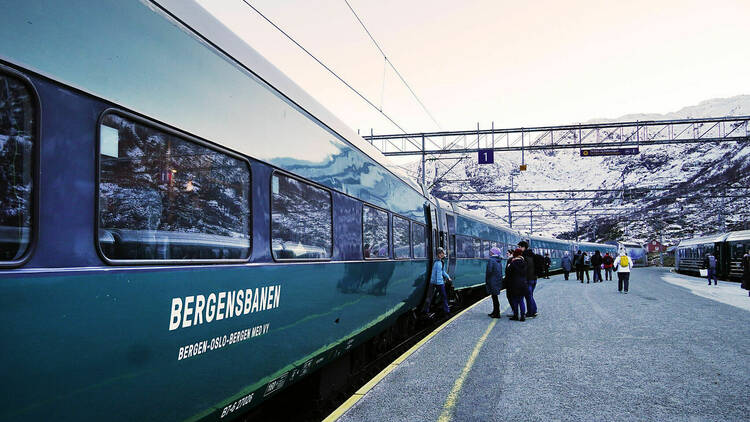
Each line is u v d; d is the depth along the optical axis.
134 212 2.56
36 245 2.05
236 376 3.41
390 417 4.86
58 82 2.19
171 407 2.75
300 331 4.50
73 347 2.16
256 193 3.80
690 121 24.20
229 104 3.51
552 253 41.03
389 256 8.02
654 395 5.59
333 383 6.26
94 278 2.29
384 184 7.97
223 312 3.24
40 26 2.13
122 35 2.56
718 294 19.05
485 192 33.84
